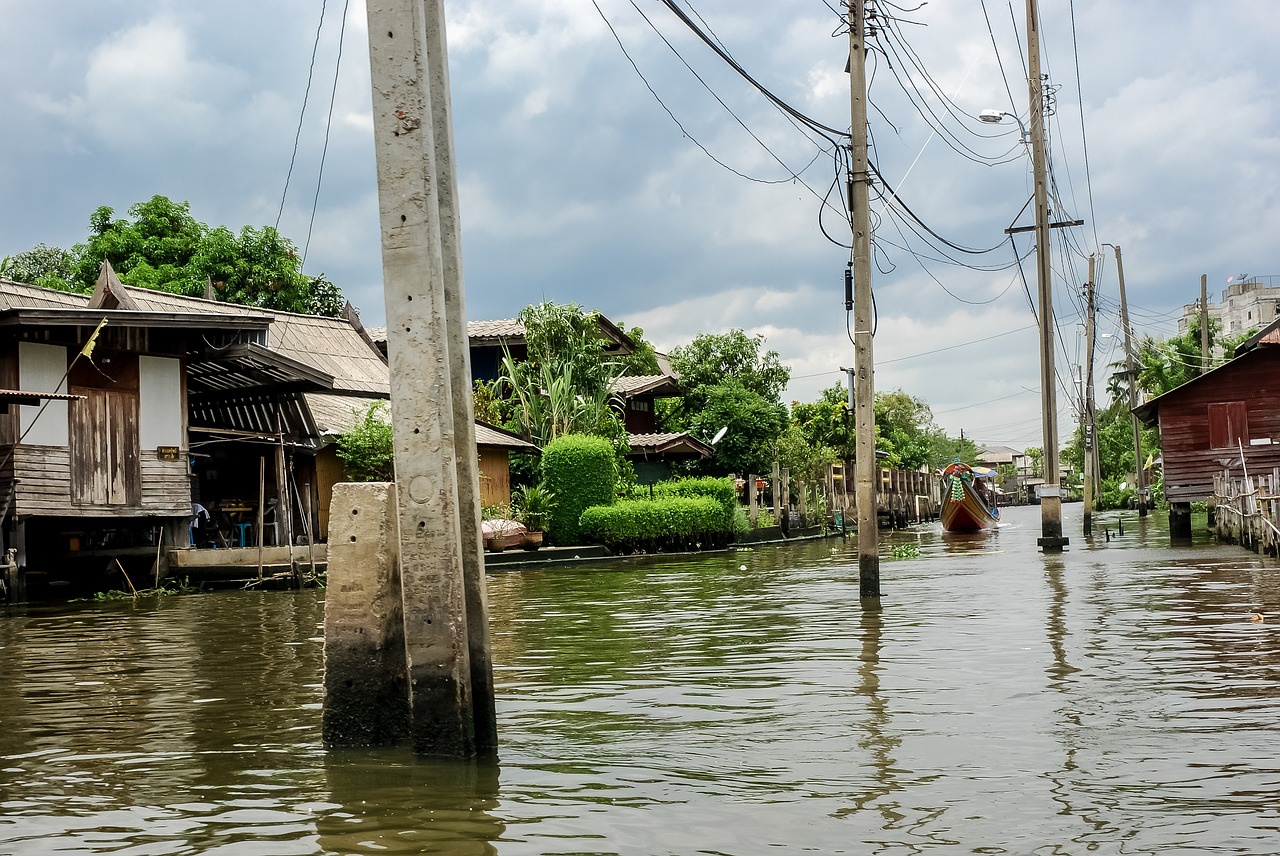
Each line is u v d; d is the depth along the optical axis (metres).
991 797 5.13
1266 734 6.16
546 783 5.65
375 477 26.95
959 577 18.77
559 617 14.30
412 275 6.20
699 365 49.69
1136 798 5.03
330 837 4.83
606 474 32.56
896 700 7.55
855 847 4.50
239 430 24.45
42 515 19.84
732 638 11.44
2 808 5.43
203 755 6.47
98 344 21.08
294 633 12.80
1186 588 14.72
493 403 37.53
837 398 60.19
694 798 5.30
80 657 11.16
